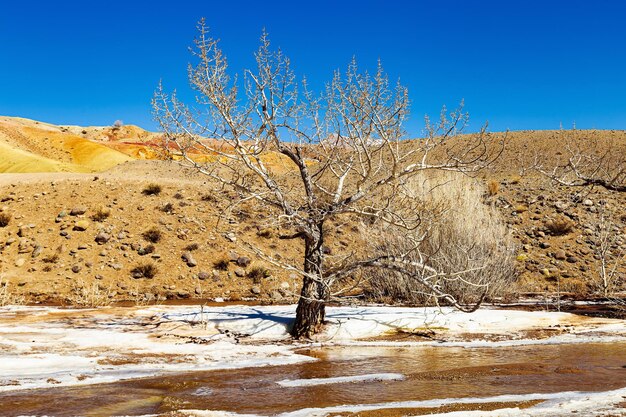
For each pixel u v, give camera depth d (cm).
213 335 1056
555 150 4678
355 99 984
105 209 2095
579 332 1089
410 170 1005
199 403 629
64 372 782
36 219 2061
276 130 1005
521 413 559
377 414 570
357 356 907
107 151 8981
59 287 1727
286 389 694
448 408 586
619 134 5125
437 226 1340
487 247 1556
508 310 1298
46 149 8856
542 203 2431
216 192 1116
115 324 1153
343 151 1124
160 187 2295
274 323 1109
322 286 1052
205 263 1905
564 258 2017
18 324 1142
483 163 1049
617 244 2100
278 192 1016
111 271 1828
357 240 2020
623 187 1338
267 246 2022
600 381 712
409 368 817
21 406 614
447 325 1129
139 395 666
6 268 1812
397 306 1366
